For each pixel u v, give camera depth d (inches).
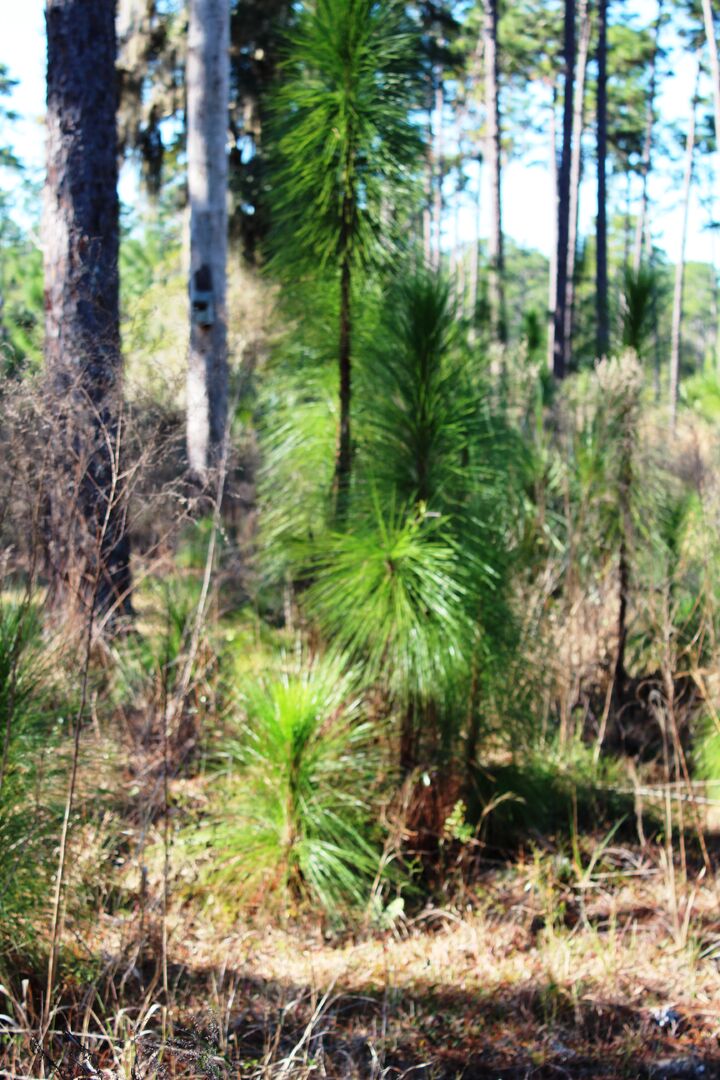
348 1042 113.0
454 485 161.3
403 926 142.6
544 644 184.9
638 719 213.0
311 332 183.3
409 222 179.3
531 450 221.1
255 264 464.8
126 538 194.2
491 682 164.6
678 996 127.7
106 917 131.2
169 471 148.4
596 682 216.7
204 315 323.0
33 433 114.1
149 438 123.2
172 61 503.2
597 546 208.2
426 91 187.2
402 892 149.9
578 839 169.6
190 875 145.3
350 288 181.2
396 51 171.6
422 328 157.4
